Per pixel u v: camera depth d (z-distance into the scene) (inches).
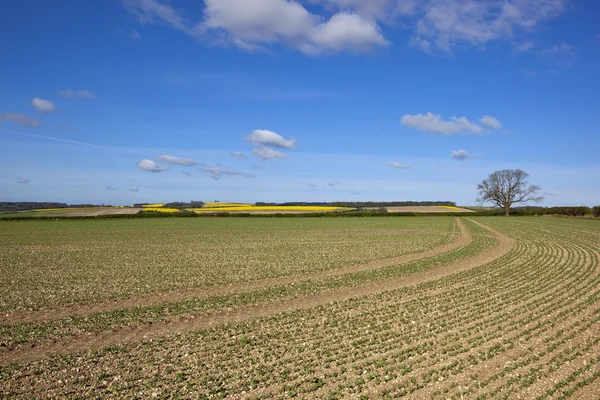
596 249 1448.1
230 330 575.5
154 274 997.2
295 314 653.3
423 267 1075.9
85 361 467.2
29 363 461.1
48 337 555.2
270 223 2881.4
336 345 508.7
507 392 380.5
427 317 624.1
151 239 1813.5
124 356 480.4
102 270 1052.5
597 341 502.0
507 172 4242.1
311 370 430.6
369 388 392.2
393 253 1346.0
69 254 1347.2
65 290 830.5
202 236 1946.4
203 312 675.4
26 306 713.6
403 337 532.1
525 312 639.8
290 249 1459.2
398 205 5364.2
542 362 444.1
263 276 968.9
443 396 375.6
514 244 1615.4
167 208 4815.5
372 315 641.6
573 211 3956.7
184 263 1159.0
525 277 933.2
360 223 2886.3
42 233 2100.1
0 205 5039.4
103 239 1815.9
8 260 1221.7
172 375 425.1
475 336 531.5
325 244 1610.5
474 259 1222.3
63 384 407.2
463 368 432.8
